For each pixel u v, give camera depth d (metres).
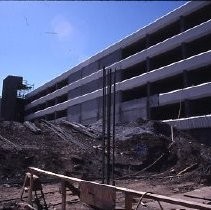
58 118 69.81
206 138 32.34
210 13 37.50
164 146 24.19
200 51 39.25
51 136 25.77
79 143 24.69
